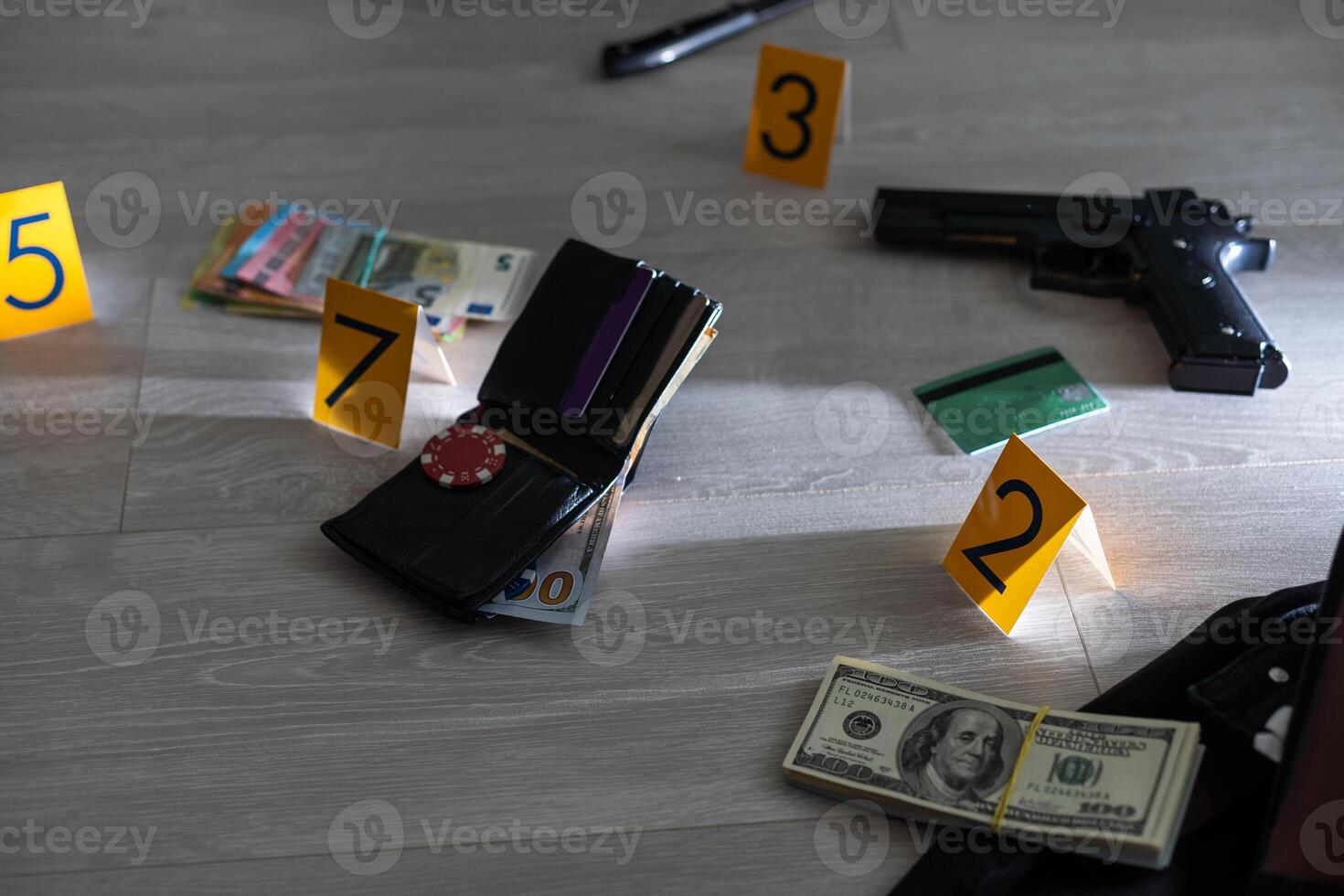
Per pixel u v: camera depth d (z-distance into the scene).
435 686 1.22
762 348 1.60
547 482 1.31
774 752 1.16
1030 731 1.10
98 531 1.38
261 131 1.99
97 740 1.18
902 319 1.64
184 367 1.58
